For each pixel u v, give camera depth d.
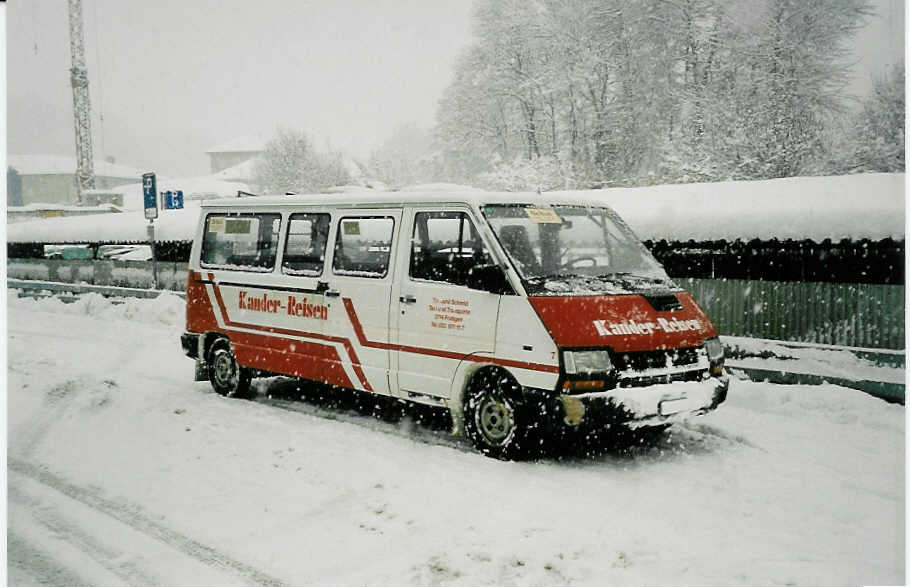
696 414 6.09
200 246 9.11
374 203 7.24
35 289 19.77
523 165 33.72
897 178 9.31
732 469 5.96
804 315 8.98
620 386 5.78
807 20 28.34
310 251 7.80
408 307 6.80
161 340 13.03
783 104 26.55
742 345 9.02
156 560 4.56
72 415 7.86
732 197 9.98
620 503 5.25
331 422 7.52
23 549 4.75
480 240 6.36
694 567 4.30
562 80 34.41
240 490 5.66
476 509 5.15
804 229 8.80
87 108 53.53
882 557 4.43
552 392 5.74
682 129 31.25
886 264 8.34
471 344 6.29
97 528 5.05
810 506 5.21
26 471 6.19
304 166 50.56
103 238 19.30
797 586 4.09
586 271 6.60
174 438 7.02
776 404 7.73
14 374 9.77
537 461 6.19
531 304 5.93
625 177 33.88
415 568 4.32
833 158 26.78
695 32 32.16
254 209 8.47
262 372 8.62
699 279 9.82
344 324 7.37
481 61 37.09
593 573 4.23
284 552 4.61
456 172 38.75
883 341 8.39
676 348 6.07
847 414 7.30
